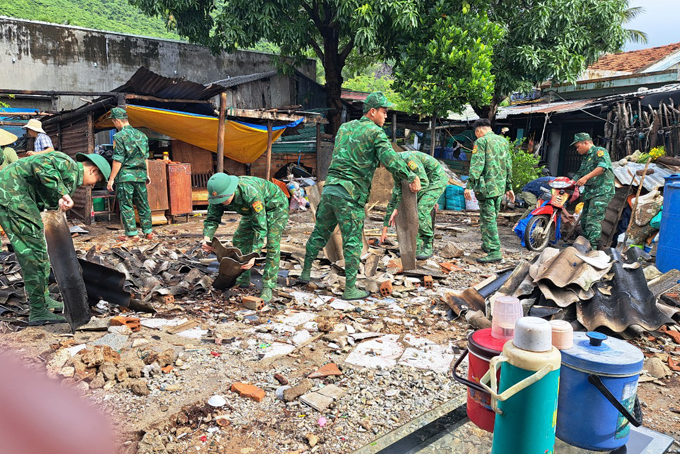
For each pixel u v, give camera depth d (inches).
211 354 145.9
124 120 318.3
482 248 289.1
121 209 322.3
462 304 183.3
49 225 157.6
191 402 118.0
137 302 179.8
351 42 679.7
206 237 187.5
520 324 75.1
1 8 1428.4
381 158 195.9
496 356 78.0
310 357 146.1
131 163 318.7
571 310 169.2
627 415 80.8
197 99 442.9
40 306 165.6
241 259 188.1
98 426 24.7
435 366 140.3
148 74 363.3
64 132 470.3
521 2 623.2
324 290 215.3
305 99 828.6
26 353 138.4
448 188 499.2
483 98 534.3
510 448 76.4
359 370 137.8
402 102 953.5
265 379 131.3
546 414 74.7
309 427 109.4
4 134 294.4
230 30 593.9
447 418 97.6
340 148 199.8
